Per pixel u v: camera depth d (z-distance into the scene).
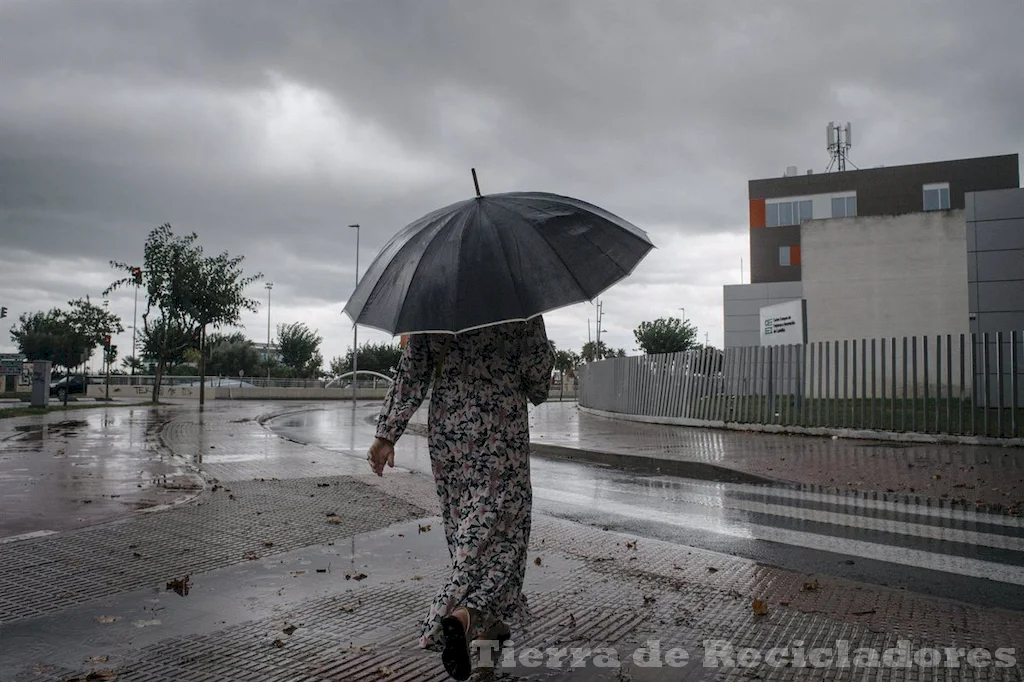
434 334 3.18
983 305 21.31
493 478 3.07
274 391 55.38
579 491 8.95
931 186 53.22
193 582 4.68
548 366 3.28
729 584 4.65
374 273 3.38
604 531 6.30
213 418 22.95
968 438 12.55
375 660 3.41
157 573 4.88
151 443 13.87
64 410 26.11
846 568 5.25
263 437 15.64
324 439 17.17
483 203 3.32
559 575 4.86
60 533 6.03
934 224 26.91
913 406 13.38
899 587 4.79
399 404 3.17
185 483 8.76
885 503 7.85
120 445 13.38
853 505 7.77
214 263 37.84
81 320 49.66
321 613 4.06
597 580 4.73
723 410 17.59
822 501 8.04
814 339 27.98
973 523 6.79
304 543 5.73
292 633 3.76
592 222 3.38
